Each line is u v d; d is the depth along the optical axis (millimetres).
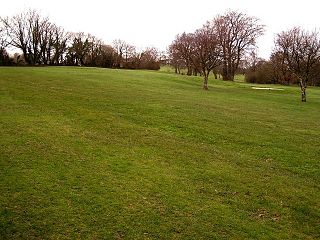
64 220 12008
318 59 50062
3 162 16062
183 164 17828
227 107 35219
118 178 15500
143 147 19891
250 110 34750
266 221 13148
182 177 16219
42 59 93938
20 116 23812
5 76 43188
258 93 55531
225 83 69500
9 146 18016
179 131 23828
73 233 11375
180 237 11609
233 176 16797
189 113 29391
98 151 18531
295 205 14500
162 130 23750
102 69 71750
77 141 19750
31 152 17500
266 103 42219
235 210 13688
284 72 80750
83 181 14906
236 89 59812
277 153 20812
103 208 12945
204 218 12859
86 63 96938
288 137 24391
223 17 82750
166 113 28453
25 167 15742
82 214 12453
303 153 21062
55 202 13055
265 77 84312
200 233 11922
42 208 12609
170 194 14445
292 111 36938
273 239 12000
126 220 12312
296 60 48625
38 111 25703
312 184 16750
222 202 14234
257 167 18328
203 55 57469
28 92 32438
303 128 27781
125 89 40594
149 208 13203
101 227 11812
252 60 92125
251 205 14211
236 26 83438
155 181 15523
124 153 18625
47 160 16703
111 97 33375
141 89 42406
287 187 16078
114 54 100438
